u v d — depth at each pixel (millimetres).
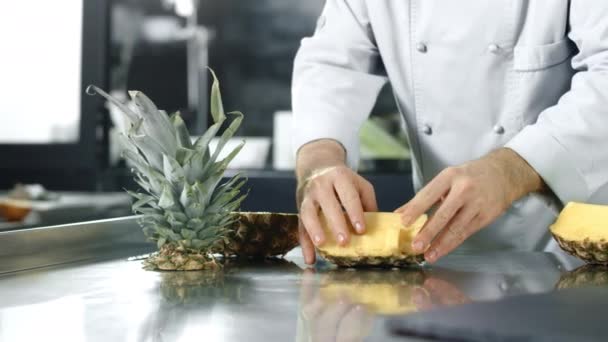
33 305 780
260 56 3537
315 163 1323
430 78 1548
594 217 1107
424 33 1533
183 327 660
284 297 824
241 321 687
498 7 1472
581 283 939
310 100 1510
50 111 3502
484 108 1521
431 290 880
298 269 1085
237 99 3564
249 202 2729
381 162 2990
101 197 3135
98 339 621
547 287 907
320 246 1075
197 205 1030
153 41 3584
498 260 1198
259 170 3104
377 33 1574
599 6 1331
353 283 938
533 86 1473
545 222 1574
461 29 1499
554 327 532
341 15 1623
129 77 3600
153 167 1038
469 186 1073
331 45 1598
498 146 1524
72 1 3451
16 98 3512
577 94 1282
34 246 1074
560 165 1226
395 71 1583
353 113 1522
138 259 1182
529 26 1464
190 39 3564
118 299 815
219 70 3568
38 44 3486
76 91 3479
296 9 3492
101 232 1209
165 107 3602
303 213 1098
